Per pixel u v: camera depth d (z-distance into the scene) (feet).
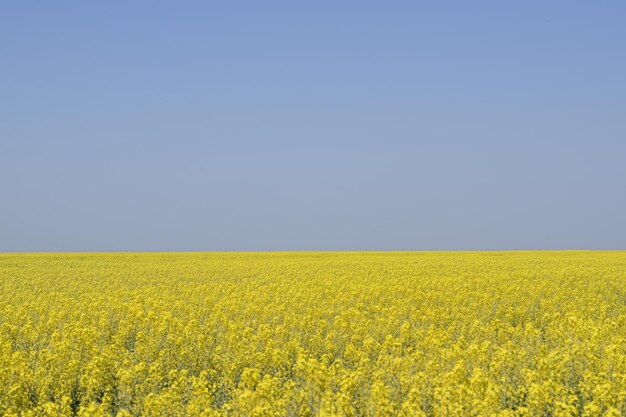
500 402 39.37
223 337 56.24
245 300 81.71
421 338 56.80
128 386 41.75
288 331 59.41
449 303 79.15
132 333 62.80
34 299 85.71
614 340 52.54
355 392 40.06
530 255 219.20
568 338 54.03
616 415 34.47
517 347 52.08
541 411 36.81
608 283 105.29
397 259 190.19
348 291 91.50
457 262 166.40
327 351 54.80
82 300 85.10
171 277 122.93
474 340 54.95
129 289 100.12
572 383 44.32
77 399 43.80
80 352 51.39
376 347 52.26
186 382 43.29
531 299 82.17
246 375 40.78
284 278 118.32
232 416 36.14
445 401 35.81
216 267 148.05
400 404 38.75
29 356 51.80
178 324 60.08
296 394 38.83
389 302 81.30
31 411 36.86
